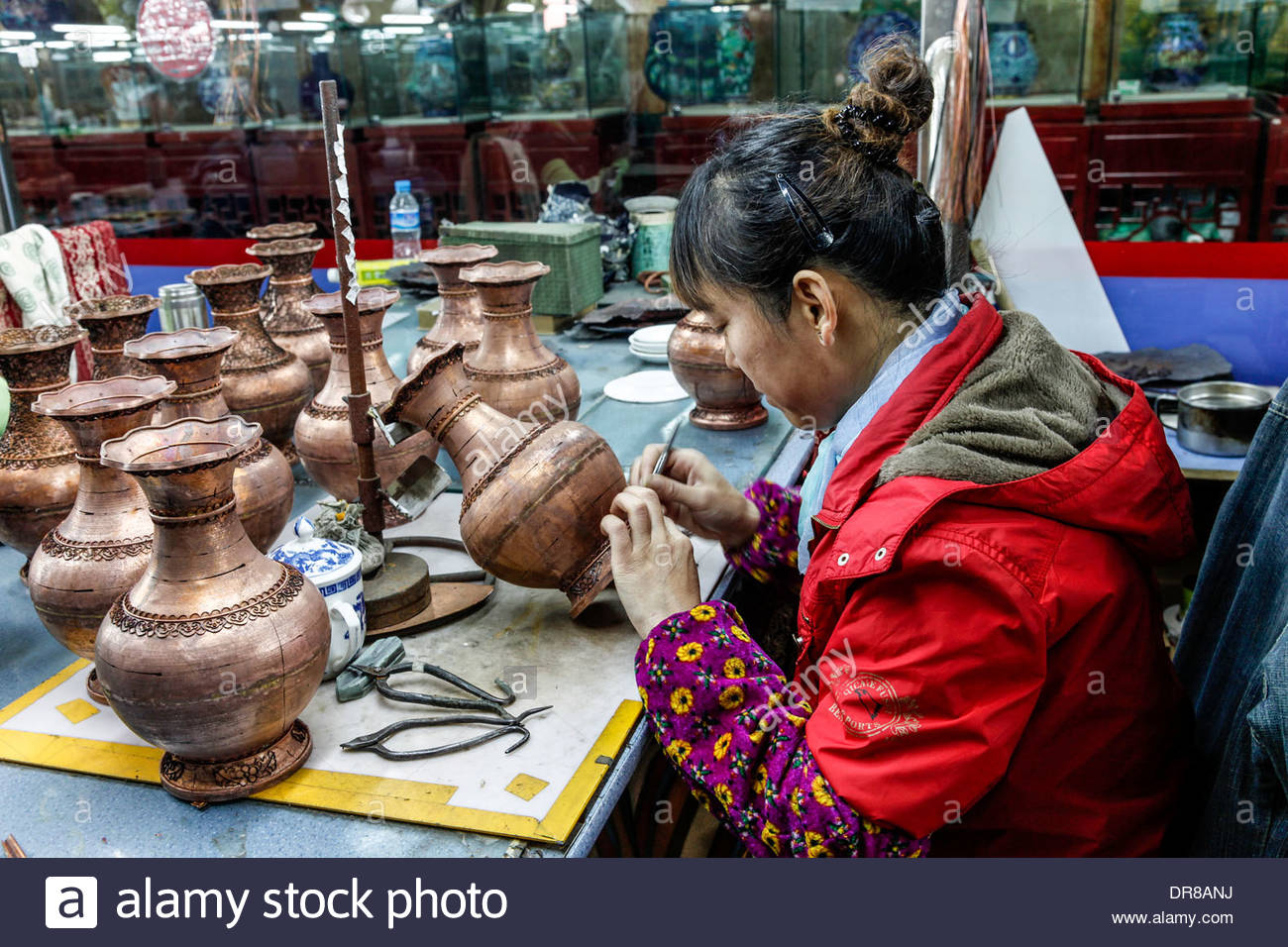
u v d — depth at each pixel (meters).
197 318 2.09
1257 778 0.92
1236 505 1.13
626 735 1.15
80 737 1.19
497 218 3.70
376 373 1.65
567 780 1.07
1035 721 0.93
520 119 3.55
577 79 3.44
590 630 1.39
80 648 1.21
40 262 2.54
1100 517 0.91
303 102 3.60
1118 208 3.04
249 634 1.02
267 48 3.51
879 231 0.97
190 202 3.74
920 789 0.88
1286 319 2.75
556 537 1.31
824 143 0.98
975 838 0.99
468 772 1.09
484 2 3.39
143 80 3.55
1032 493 0.90
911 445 0.95
